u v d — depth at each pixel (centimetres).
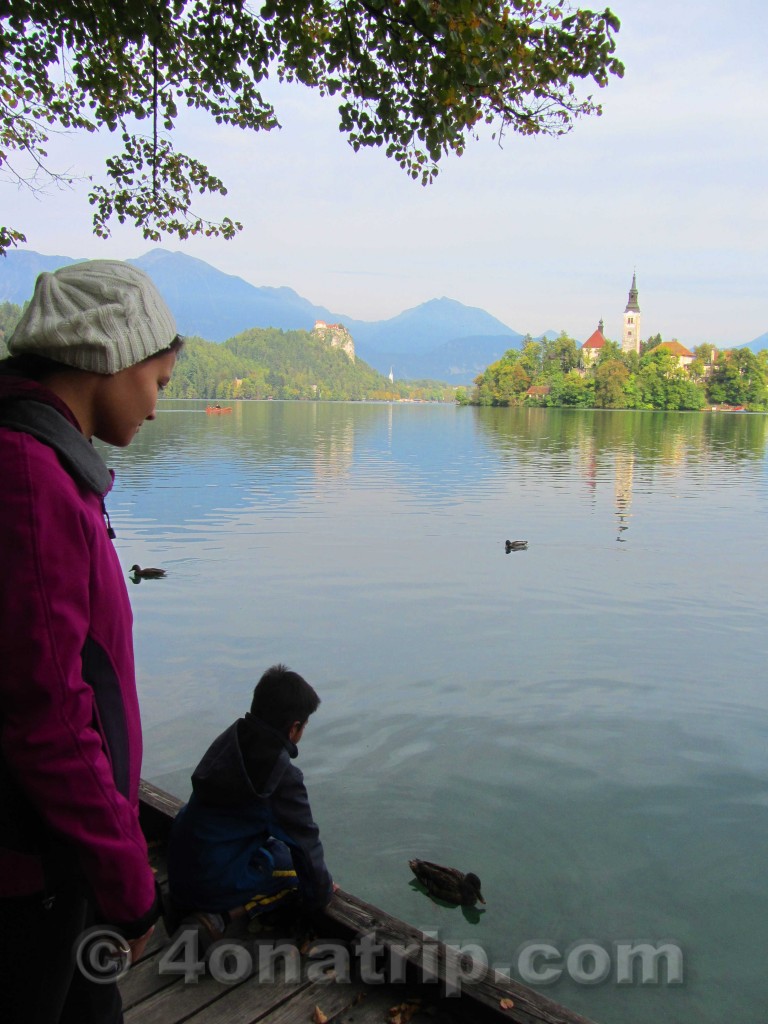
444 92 573
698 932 404
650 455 4012
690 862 462
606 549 1427
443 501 2091
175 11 630
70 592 140
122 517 1728
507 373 15425
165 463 3016
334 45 611
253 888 305
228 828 300
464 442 4856
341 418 8681
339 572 1198
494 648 838
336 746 602
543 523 1733
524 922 409
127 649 163
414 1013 271
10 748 136
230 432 5319
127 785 160
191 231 828
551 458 3712
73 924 156
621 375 14300
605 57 621
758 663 799
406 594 1070
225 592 1067
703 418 10300
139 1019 262
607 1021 341
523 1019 255
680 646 853
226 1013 267
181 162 806
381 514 1828
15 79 742
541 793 538
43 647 135
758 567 1275
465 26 537
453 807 517
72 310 159
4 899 149
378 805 518
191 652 812
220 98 747
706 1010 351
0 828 144
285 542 1446
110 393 165
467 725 641
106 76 712
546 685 731
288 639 859
